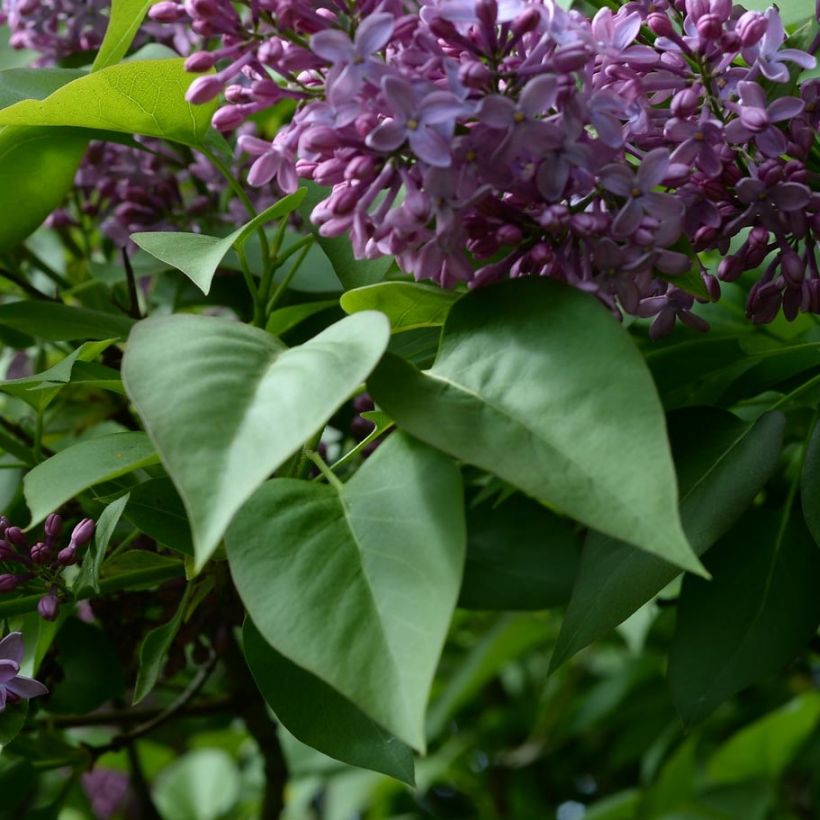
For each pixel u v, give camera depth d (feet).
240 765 4.27
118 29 2.08
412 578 1.61
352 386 1.59
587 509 1.58
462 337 1.72
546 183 1.69
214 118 1.77
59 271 2.70
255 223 1.89
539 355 1.68
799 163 1.77
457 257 1.72
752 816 3.09
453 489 1.65
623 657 3.85
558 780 4.09
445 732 4.13
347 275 1.98
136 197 2.32
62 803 2.22
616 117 1.75
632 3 1.86
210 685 2.65
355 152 1.70
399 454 1.70
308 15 1.71
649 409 1.61
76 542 1.90
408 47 1.71
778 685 3.83
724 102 1.77
